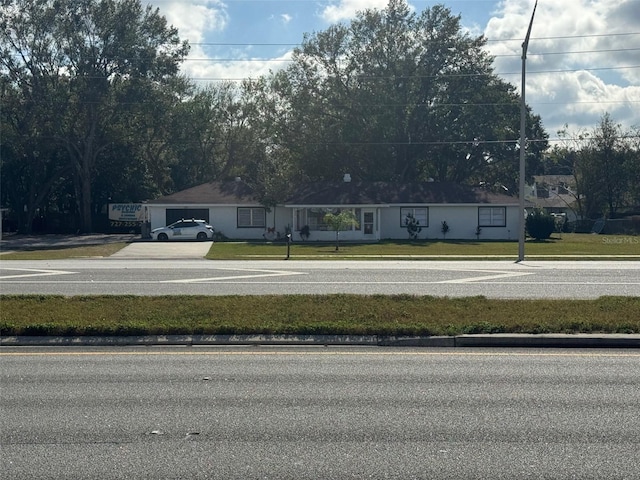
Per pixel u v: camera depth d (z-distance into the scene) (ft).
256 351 35.99
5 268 81.87
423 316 41.60
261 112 212.23
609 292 56.70
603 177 246.88
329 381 29.32
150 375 30.53
